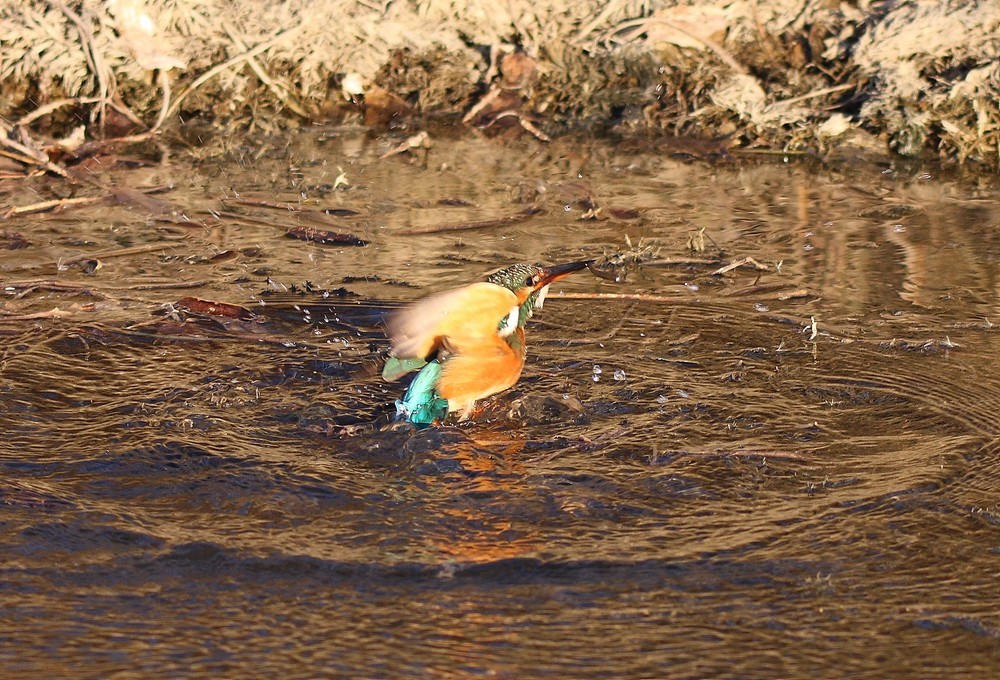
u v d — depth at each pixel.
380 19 18.27
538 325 11.16
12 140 15.71
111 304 11.38
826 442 9.06
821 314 11.51
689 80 17.88
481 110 17.86
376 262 12.77
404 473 8.55
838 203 14.88
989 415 9.45
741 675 6.35
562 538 7.73
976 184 15.55
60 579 7.11
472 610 6.92
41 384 9.66
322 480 8.39
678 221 14.26
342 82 17.94
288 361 10.30
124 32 17.38
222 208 14.30
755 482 8.47
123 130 16.78
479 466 8.66
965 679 6.34
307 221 13.92
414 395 9.22
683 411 9.52
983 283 12.27
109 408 9.34
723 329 11.14
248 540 7.60
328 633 6.66
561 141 17.12
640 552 7.58
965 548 7.66
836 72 17.66
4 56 17.06
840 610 6.98
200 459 8.59
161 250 12.95
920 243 13.45
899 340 10.87
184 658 6.38
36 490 8.06
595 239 13.63
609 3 18.53
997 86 16.58
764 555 7.55
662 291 12.09
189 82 17.48
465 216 14.29
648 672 6.36
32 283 11.77
